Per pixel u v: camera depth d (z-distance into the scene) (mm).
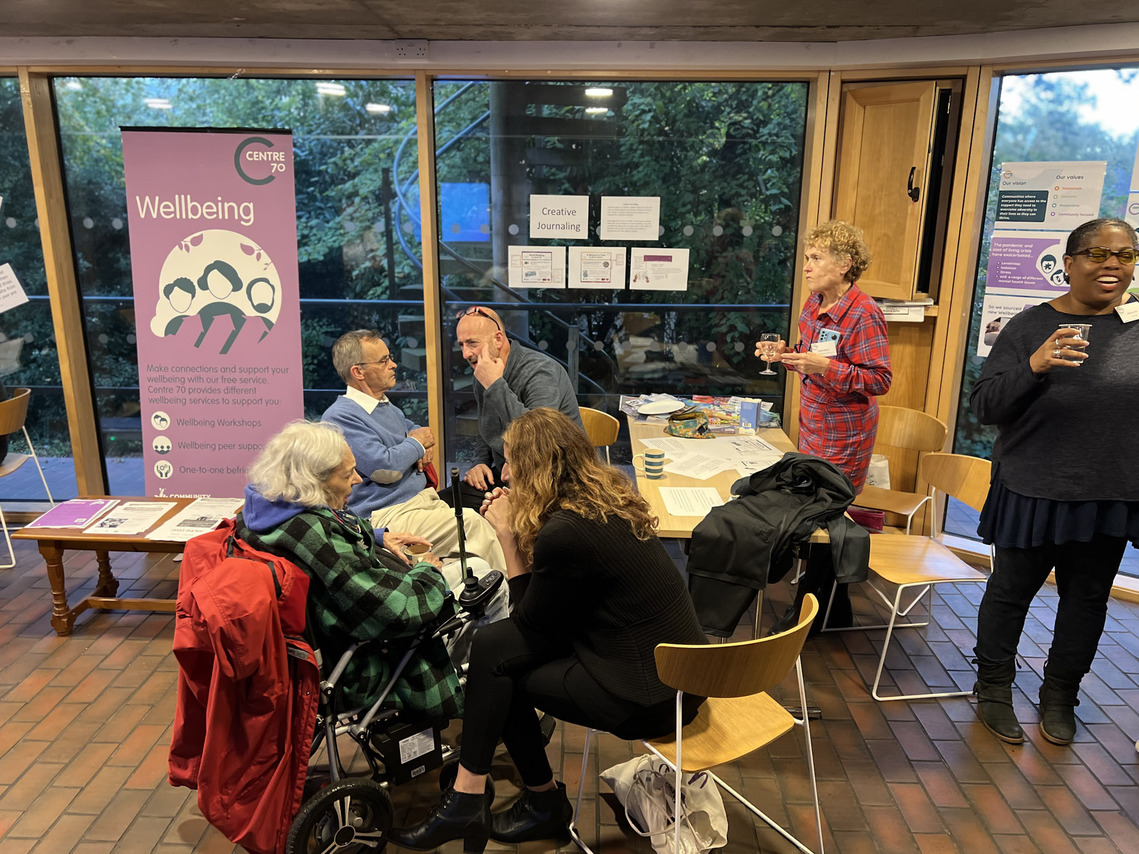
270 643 1988
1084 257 2512
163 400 4355
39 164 4203
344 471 2312
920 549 3291
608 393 4680
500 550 3195
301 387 4324
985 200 4051
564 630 2156
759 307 4508
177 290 4223
